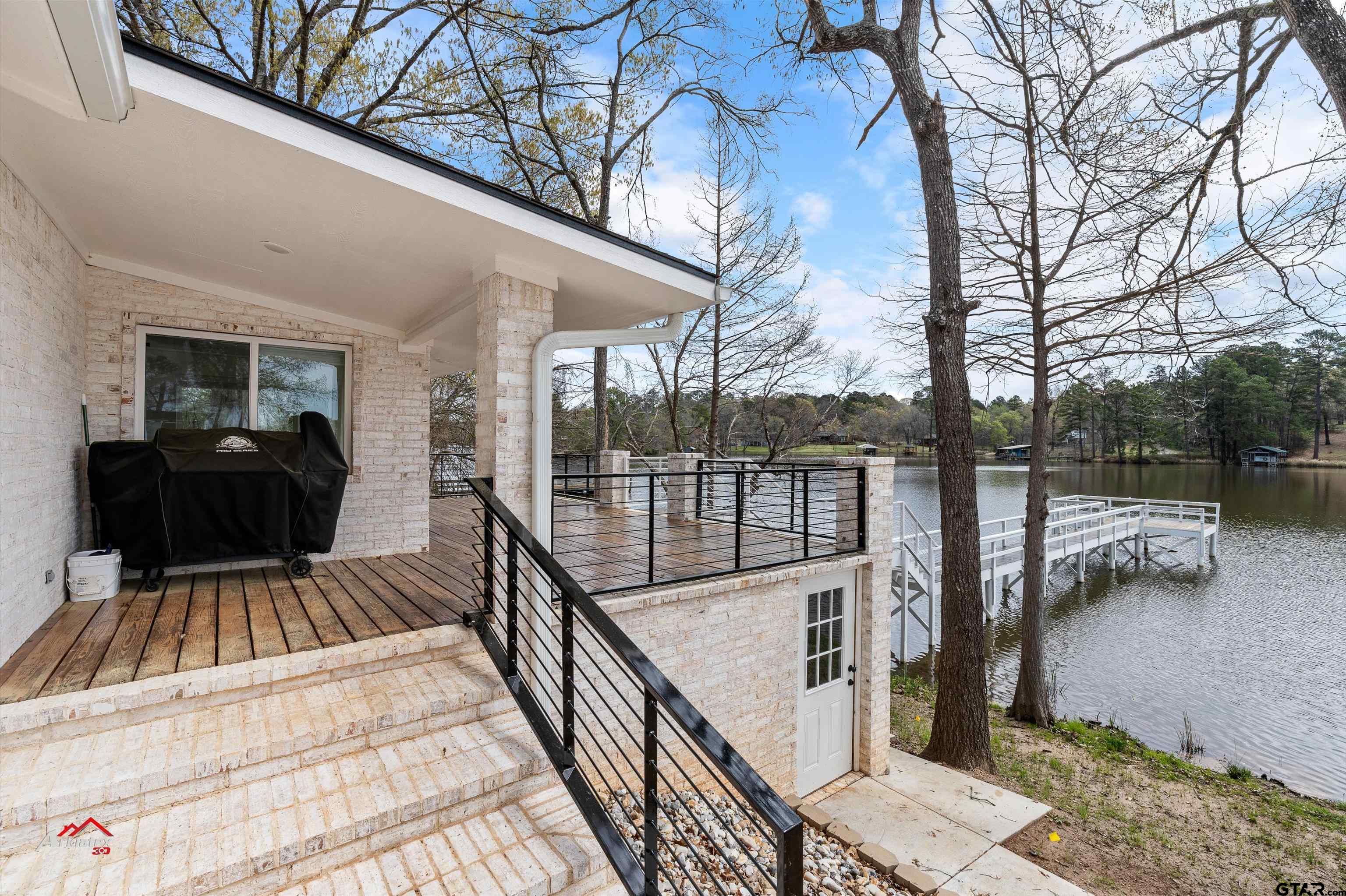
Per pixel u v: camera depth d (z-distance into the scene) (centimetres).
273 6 898
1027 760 670
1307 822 559
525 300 390
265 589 454
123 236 416
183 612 386
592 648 420
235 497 443
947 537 658
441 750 289
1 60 209
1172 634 1186
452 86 1042
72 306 413
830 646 579
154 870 206
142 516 420
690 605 467
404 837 250
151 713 275
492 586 367
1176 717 843
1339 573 1606
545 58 1065
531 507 392
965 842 478
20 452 308
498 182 1216
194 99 240
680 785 469
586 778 268
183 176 303
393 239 366
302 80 918
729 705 495
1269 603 1380
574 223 364
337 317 573
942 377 671
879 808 529
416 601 421
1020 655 1093
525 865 239
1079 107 789
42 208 340
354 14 931
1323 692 921
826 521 634
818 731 568
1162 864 479
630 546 623
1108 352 811
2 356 281
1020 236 898
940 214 675
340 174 290
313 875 230
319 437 488
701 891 200
